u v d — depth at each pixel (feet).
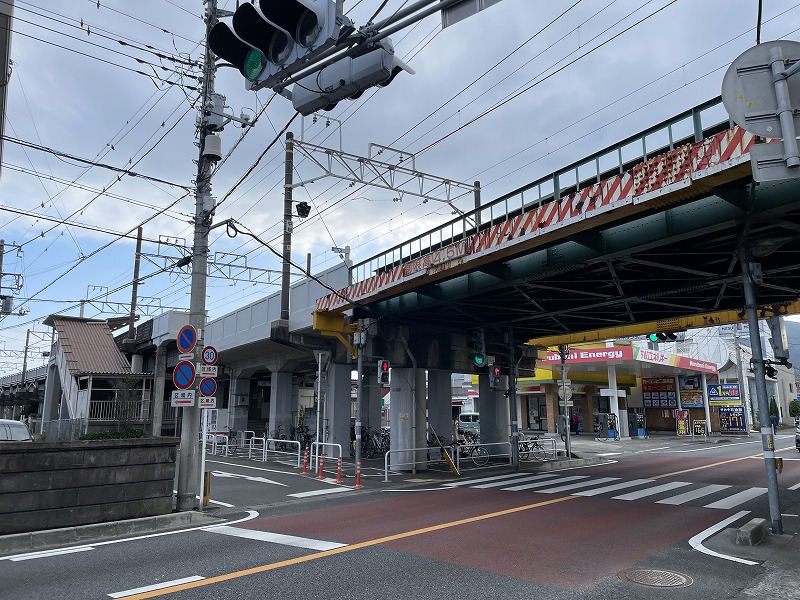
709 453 85.71
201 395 37.19
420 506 38.14
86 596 18.65
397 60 19.48
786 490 45.01
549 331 72.54
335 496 43.98
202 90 40.60
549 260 42.63
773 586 20.01
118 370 110.73
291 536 28.45
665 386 155.53
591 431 147.64
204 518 33.81
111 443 31.12
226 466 64.75
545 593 18.90
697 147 28.76
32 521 27.76
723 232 36.81
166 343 101.76
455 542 26.61
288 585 19.79
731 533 28.53
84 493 29.76
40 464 28.45
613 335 78.89
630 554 24.36
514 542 26.58
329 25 17.87
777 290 51.24
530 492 44.96
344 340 63.26
